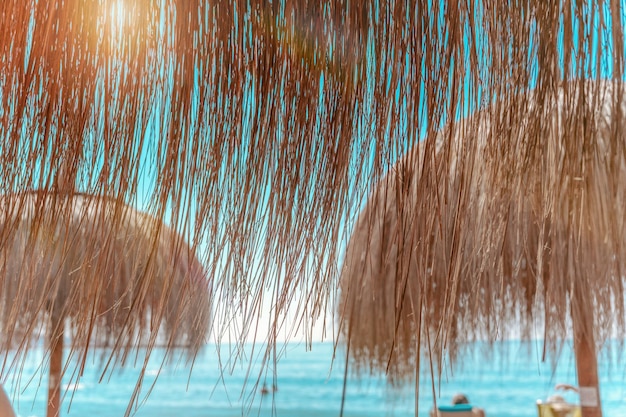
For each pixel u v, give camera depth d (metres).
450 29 0.64
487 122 0.65
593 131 0.61
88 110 0.80
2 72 0.83
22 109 0.82
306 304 0.69
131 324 0.75
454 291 0.61
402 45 0.67
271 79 0.74
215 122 0.75
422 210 0.64
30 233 0.81
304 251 0.71
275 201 0.72
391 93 0.67
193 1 0.76
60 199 0.80
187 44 0.76
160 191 0.75
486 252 0.68
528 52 0.64
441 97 0.65
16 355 0.79
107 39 0.79
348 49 0.70
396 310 0.62
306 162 0.71
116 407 11.35
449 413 3.63
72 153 0.80
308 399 12.46
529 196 0.65
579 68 0.61
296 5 0.72
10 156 0.82
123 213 0.77
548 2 0.63
